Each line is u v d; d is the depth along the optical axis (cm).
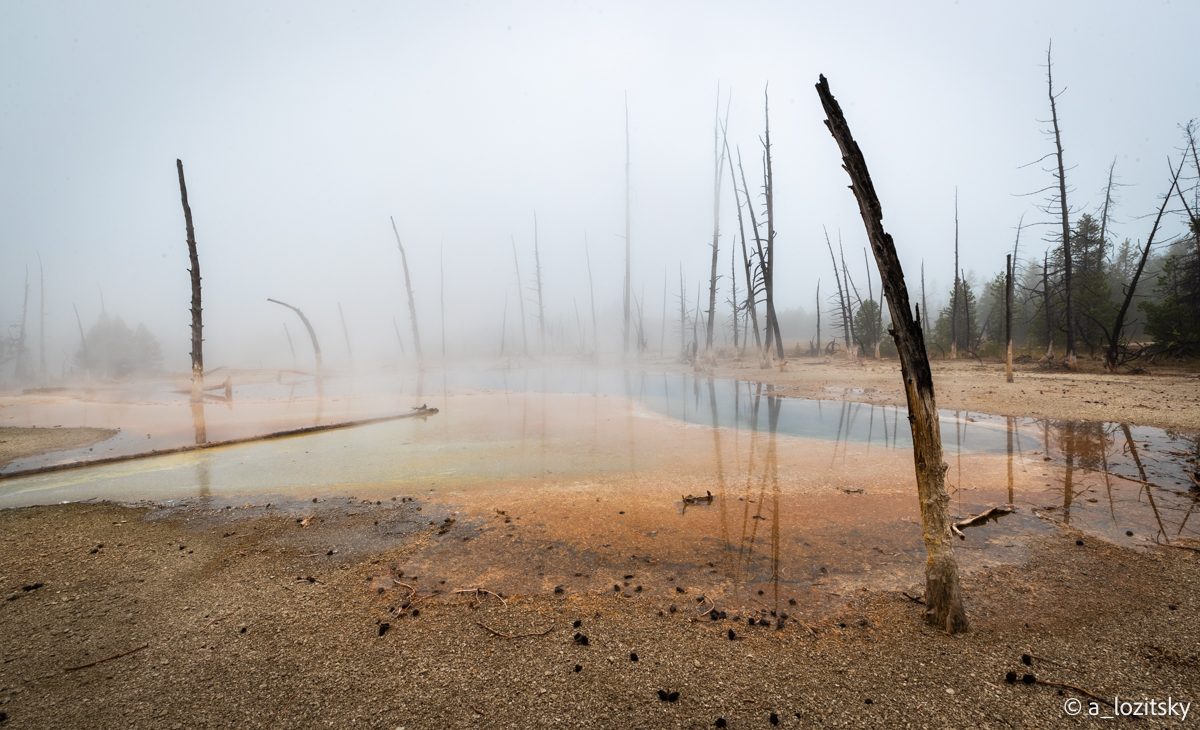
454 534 530
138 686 293
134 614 376
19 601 400
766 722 252
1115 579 394
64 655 325
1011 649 306
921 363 331
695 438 1035
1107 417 1098
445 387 2434
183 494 709
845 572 421
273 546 507
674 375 2867
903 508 583
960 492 631
